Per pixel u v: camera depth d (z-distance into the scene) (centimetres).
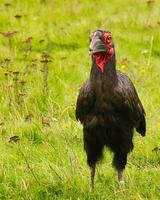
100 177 2320
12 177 2298
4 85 3052
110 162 2450
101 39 2064
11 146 2570
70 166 2323
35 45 3831
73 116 2891
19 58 3600
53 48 3847
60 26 4141
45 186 2227
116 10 4538
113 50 2089
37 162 2420
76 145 2611
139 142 2580
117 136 2138
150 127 2689
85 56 3666
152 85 3288
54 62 3481
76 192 2202
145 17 4250
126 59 3469
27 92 3006
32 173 2247
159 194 2167
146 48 3850
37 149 2575
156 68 3541
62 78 3294
